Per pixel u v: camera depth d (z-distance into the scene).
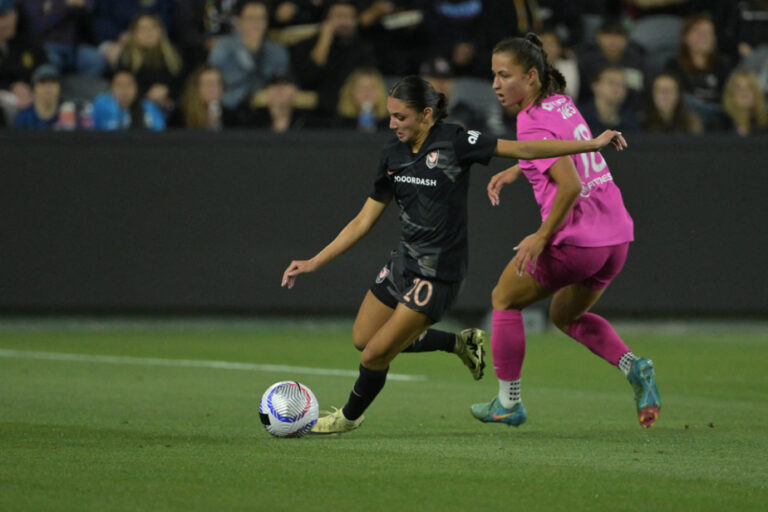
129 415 23.66
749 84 46.12
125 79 43.69
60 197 42.31
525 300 21.47
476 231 42.78
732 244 43.47
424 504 14.88
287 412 20.17
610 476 16.97
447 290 19.84
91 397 26.52
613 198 21.28
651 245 43.28
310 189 42.81
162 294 42.72
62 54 46.00
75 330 42.69
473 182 42.66
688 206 43.28
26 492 15.34
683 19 50.00
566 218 20.12
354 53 45.62
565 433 21.86
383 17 47.38
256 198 42.78
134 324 43.91
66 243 42.38
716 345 40.44
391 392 28.50
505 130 45.53
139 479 16.23
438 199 19.58
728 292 43.53
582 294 21.88
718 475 17.20
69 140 42.25
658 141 43.03
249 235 42.84
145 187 42.53
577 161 20.72
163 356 35.75
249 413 24.28
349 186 42.88
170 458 17.98
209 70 43.97
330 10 45.66
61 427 21.58
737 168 43.34
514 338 21.53
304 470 17.05
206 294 42.81
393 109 19.42
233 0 46.97
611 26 45.12
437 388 29.42
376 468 17.30
